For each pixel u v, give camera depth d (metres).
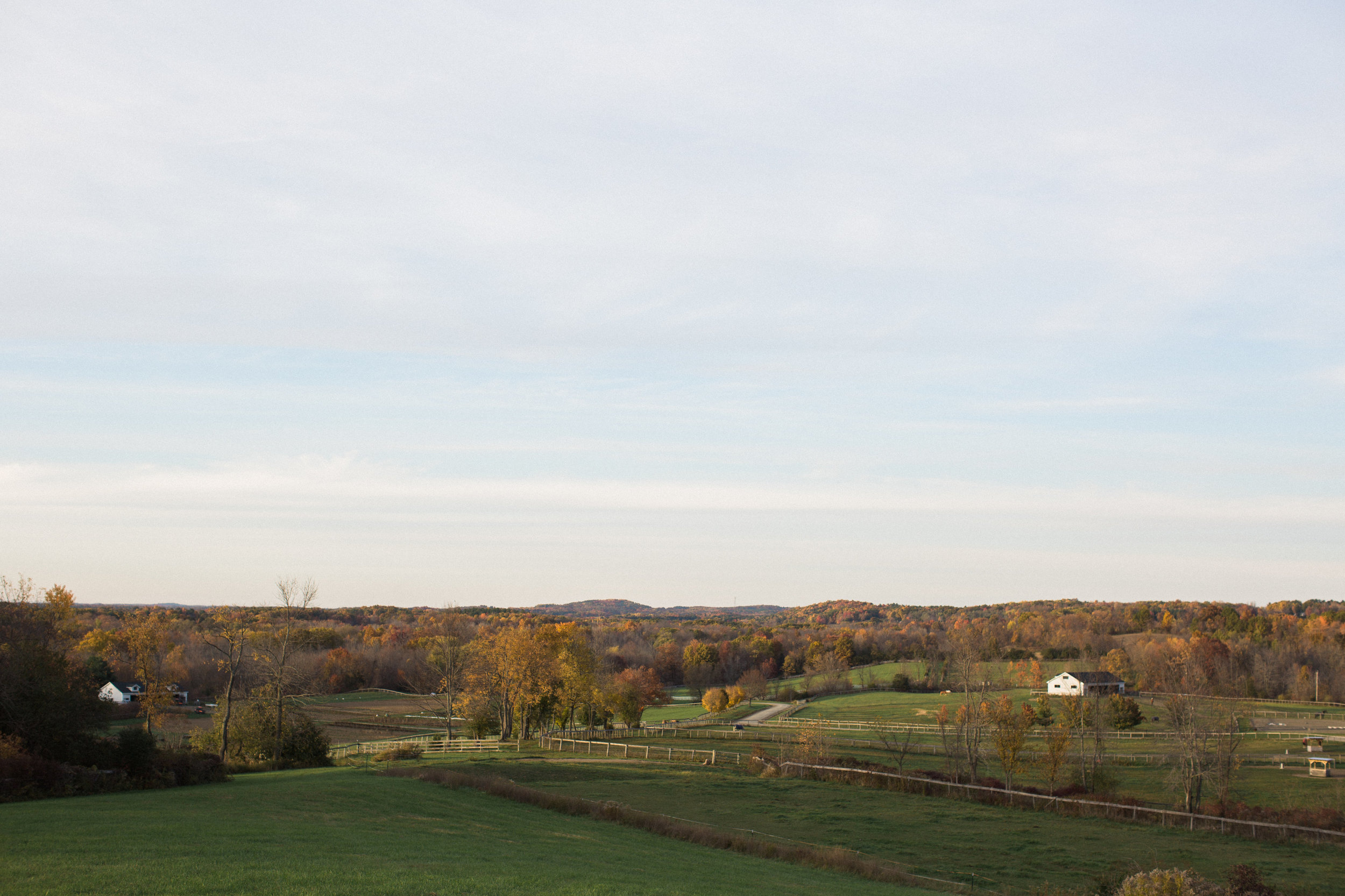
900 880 33.06
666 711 150.25
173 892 17.23
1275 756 79.19
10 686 40.25
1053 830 44.84
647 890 22.02
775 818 45.78
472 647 94.75
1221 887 28.62
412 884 19.62
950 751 73.31
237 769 55.84
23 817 26.86
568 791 52.06
